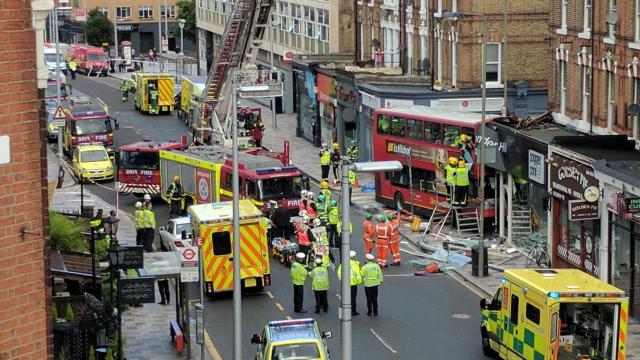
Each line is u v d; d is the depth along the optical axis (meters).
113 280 55.69
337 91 116.56
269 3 103.69
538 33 101.50
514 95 101.50
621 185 63.06
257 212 69.25
